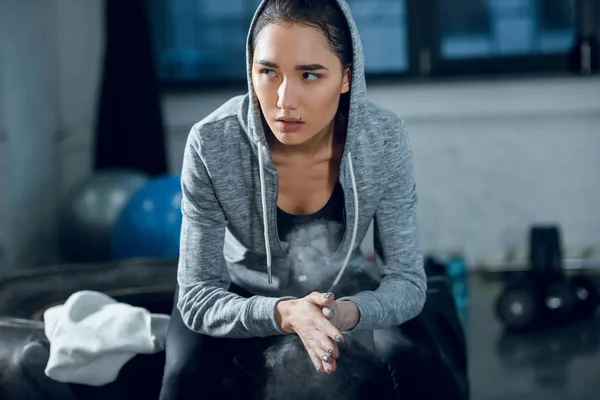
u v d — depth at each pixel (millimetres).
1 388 1772
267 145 1575
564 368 2883
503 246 4262
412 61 4336
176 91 4238
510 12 4309
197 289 1638
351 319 1520
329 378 1571
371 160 1640
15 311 2064
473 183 4234
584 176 4199
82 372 1733
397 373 1658
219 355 1624
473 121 4199
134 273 2357
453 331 1871
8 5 3600
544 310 3297
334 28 1450
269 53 1428
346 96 1585
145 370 1755
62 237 3812
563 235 4238
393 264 1696
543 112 4152
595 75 4109
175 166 4270
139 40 4027
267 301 1503
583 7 4203
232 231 1710
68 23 4270
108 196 3693
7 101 3561
